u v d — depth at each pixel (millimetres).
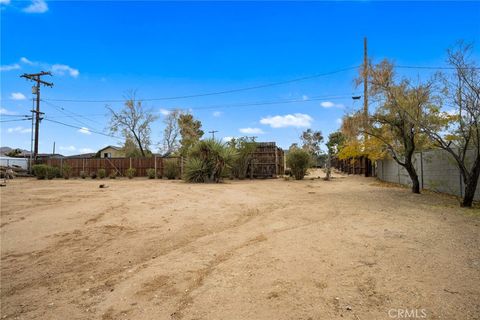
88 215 7262
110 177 25078
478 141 8094
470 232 5484
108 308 3016
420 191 12469
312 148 50312
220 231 5887
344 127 12578
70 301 3207
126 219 6879
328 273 3641
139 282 3588
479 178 9383
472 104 8039
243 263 4059
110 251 4805
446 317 2646
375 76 10797
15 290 3520
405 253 4320
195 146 18891
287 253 4402
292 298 3033
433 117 10438
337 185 15906
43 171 24297
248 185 15836
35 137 30312
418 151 13086
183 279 3613
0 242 5305
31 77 30516
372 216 7070
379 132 11992
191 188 13828
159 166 25297
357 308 2818
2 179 22859
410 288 3211
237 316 2730
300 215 7277
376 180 19703
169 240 5309
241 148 21500
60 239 5441
